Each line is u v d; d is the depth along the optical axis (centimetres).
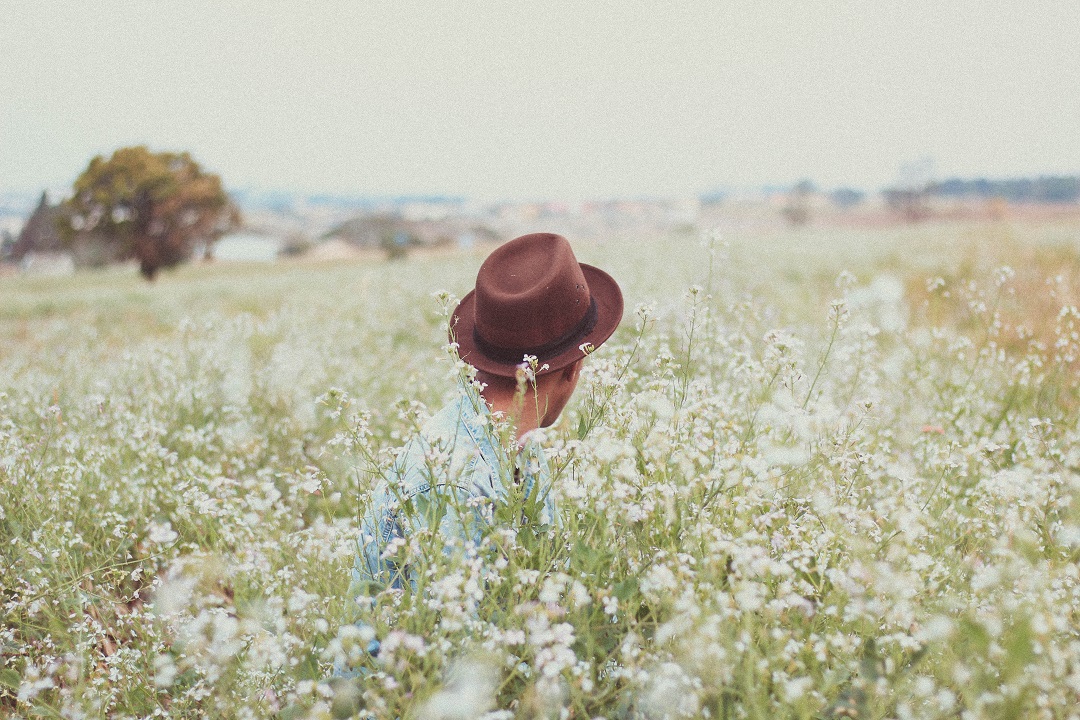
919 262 1630
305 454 494
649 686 193
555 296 235
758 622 209
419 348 830
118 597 313
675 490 224
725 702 197
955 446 305
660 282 1116
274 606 243
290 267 5331
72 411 532
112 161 4522
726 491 240
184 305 1939
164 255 4631
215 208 4731
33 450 397
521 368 220
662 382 261
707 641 178
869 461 281
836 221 12294
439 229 8738
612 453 216
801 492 270
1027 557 210
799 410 252
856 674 204
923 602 220
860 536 232
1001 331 607
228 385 579
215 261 6081
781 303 938
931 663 205
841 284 385
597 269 273
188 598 261
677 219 13288
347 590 235
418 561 218
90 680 255
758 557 203
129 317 1717
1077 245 1552
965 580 237
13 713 255
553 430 223
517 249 246
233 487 405
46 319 1889
